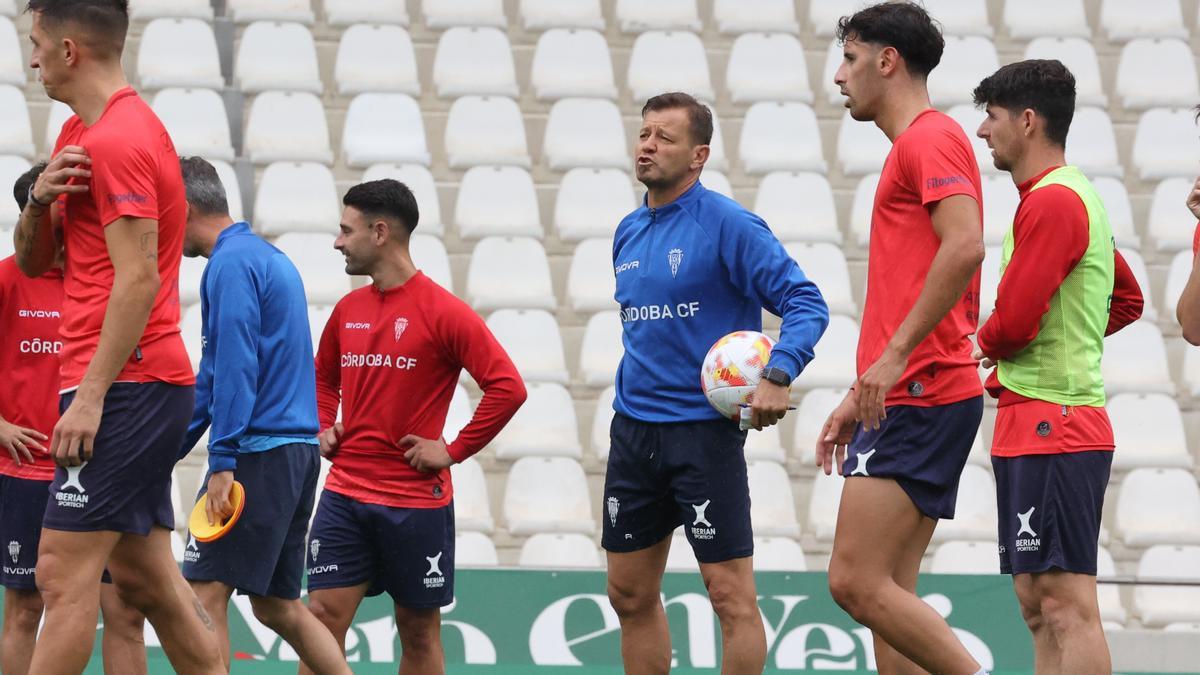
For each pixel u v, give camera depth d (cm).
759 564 2831
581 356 3241
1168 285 3494
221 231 1892
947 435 1560
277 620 1911
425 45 3984
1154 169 3847
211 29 3819
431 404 1980
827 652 2430
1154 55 4078
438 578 1989
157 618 1567
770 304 1769
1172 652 2633
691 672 2397
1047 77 1730
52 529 1457
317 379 2088
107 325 1416
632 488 1828
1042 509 1698
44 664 1441
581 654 2408
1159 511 3053
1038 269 1662
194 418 1888
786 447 3209
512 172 3575
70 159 1430
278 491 1841
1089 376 1708
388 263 1981
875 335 1579
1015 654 2441
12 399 1919
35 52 1486
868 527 1561
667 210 1809
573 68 3912
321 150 3628
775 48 4000
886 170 1586
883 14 1605
